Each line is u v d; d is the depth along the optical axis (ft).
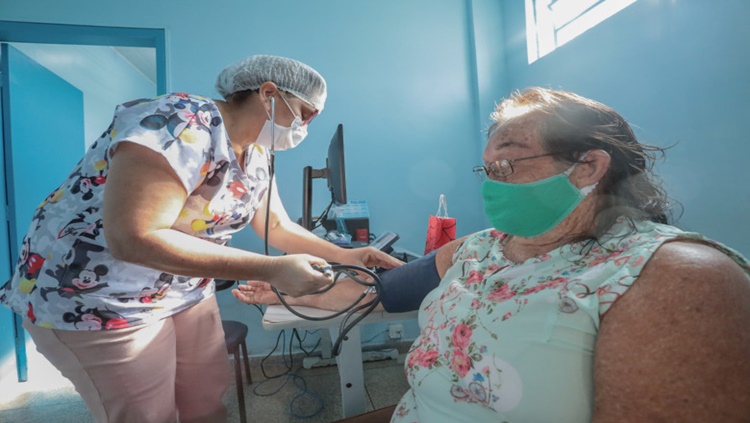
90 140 11.80
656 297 1.54
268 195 3.26
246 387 6.39
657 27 4.76
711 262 1.52
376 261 3.54
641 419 1.46
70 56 10.80
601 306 1.66
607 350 1.58
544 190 2.10
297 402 5.94
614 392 1.53
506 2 7.92
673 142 4.61
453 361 2.09
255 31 7.25
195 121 2.40
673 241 1.74
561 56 6.41
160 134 2.19
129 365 2.69
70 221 2.46
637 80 5.05
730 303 1.42
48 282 2.49
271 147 3.12
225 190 2.77
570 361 1.69
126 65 14.78
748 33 3.80
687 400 1.40
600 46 5.65
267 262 2.31
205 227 2.86
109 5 6.81
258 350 7.24
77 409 5.82
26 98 7.49
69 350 2.58
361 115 7.60
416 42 7.82
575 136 2.07
